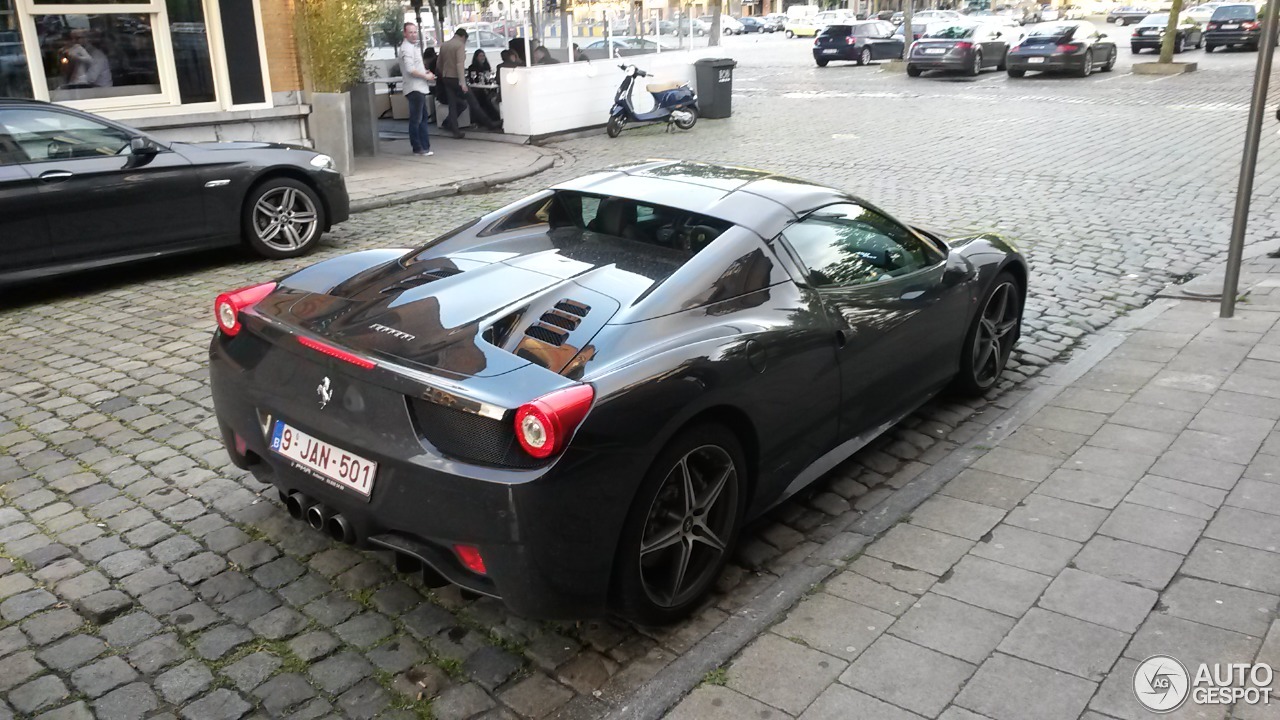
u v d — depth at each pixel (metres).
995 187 11.22
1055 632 3.00
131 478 4.17
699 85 18.91
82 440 4.56
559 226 3.83
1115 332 6.04
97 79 10.34
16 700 2.78
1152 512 3.71
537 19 16.31
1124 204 10.12
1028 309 6.60
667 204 3.70
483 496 2.63
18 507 3.92
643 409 2.79
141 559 3.54
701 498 3.17
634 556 2.88
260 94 11.59
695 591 3.21
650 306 3.12
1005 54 28.92
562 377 2.76
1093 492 3.90
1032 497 3.89
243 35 11.29
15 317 6.60
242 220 7.88
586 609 2.83
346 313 3.22
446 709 2.77
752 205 3.71
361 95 14.05
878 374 3.96
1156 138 14.84
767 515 3.97
